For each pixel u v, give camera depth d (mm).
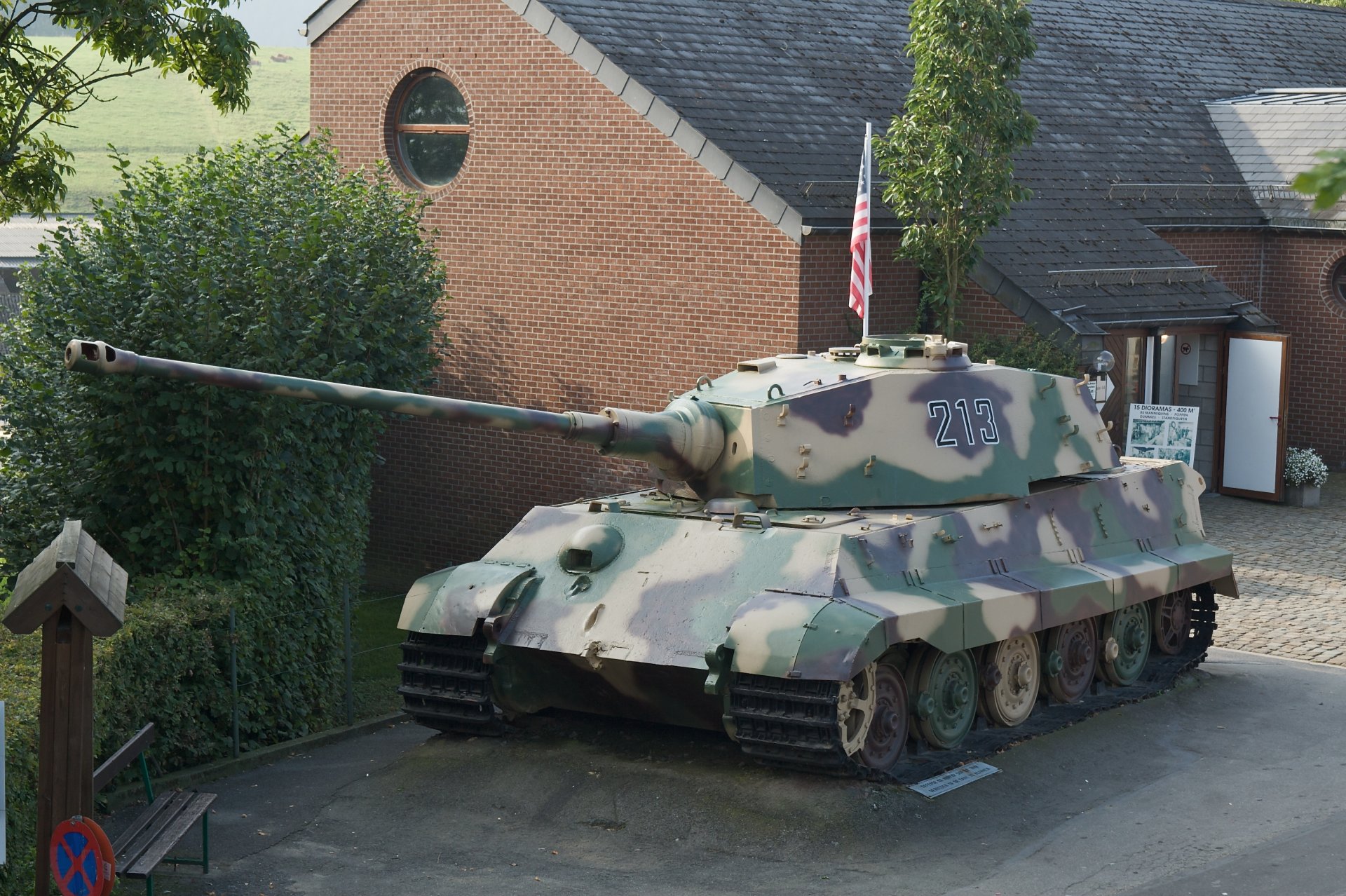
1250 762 11547
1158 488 14109
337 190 13930
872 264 18047
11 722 8398
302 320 12617
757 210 16781
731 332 17172
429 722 11609
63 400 12039
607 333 18109
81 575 7508
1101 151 22891
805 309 16781
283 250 12414
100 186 54531
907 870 9352
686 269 17406
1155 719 12664
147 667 10727
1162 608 13992
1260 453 22156
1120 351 20875
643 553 11117
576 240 18188
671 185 17391
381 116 19641
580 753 11203
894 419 11758
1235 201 23797
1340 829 10000
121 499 12273
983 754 11406
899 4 22656
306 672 12711
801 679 9664
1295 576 17797
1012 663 12055
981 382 12336
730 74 18656
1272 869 9266
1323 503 22234
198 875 9297
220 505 12211
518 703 11539
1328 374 24438
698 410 11398
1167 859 9508
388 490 19844
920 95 17141
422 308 13930
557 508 12102
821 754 9945
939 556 11266
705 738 11500
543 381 18641
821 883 9148
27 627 7570
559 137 18172
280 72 85625
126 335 11898
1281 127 24719
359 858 9641
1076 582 12062
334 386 9359
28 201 16672
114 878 7895
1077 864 9445
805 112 18594
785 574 10492
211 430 11977
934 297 17812
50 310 12125
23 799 8312
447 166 19375
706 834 9891
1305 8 30875
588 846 9820
